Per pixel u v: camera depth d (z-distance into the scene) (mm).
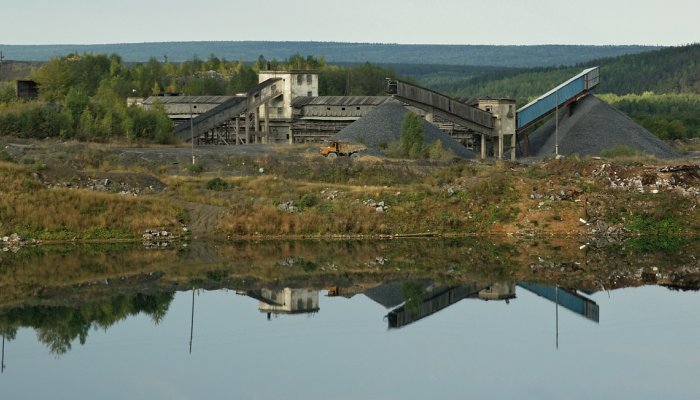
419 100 158000
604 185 113188
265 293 80812
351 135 150875
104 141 148250
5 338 68250
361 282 84750
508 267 90875
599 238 104812
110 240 103625
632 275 87125
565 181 113875
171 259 94250
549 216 107812
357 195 112312
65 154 126062
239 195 114062
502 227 107312
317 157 134750
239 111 171625
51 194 107438
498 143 162500
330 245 101875
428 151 140500
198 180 119188
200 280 85438
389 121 154375
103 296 79875
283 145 160000
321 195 113438
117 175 117188
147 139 151750
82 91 161000
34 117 144375
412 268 90500
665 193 111438
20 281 84938
